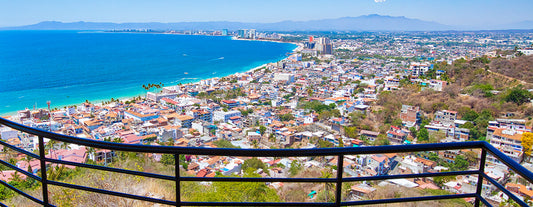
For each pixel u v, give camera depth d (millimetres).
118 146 2094
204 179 2092
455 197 2195
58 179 7035
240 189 7113
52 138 2291
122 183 5379
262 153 1951
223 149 1979
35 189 6559
